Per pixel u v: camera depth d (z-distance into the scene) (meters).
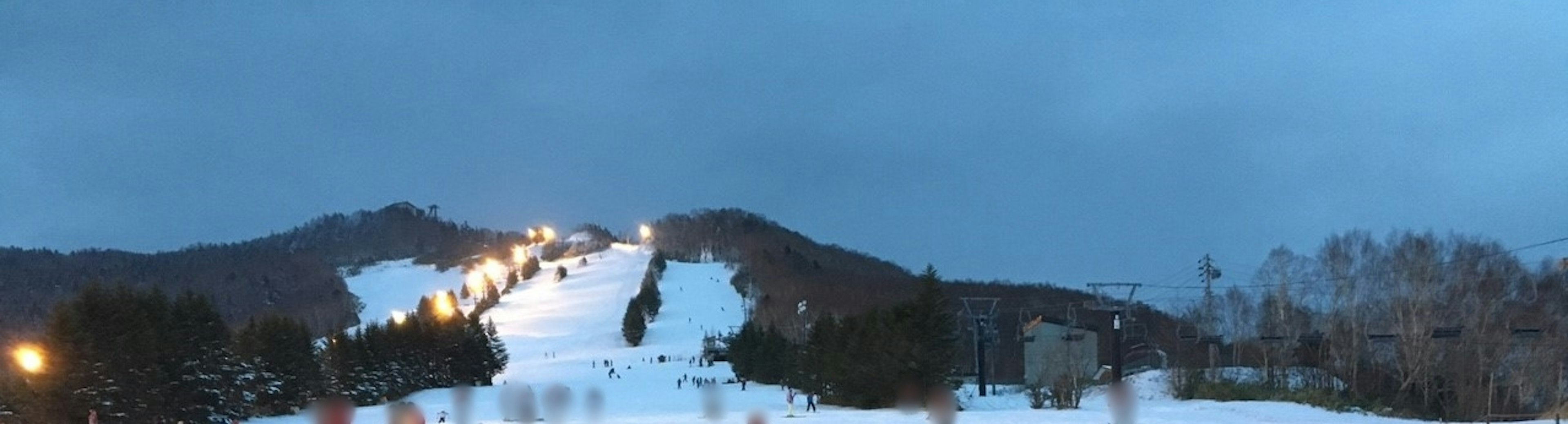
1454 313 70.06
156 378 50.62
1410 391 72.62
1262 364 79.88
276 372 65.81
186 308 54.88
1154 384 73.75
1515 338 69.31
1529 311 71.25
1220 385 65.50
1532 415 64.06
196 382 53.56
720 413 52.09
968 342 105.19
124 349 49.47
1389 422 48.59
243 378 59.50
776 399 70.31
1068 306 96.69
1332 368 75.12
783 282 198.12
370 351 81.81
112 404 48.66
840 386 62.25
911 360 57.59
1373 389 74.50
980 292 138.62
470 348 102.38
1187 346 88.25
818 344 71.19
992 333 76.50
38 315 142.00
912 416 49.34
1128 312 75.69
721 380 105.25
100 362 48.59
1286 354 75.19
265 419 61.19
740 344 110.38
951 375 59.03
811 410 56.47
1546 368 68.88
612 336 196.12
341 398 62.62
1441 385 72.31
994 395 71.12
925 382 57.50
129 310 50.62
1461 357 68.94
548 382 105.00
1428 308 69.94
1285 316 76.69
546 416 53.19
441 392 91.62
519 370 129.62
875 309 65.44
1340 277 75.44
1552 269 72.25
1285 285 77.62
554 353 175.38
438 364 98.06
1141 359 107.69
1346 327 74.31
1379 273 73.50
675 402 66.50
